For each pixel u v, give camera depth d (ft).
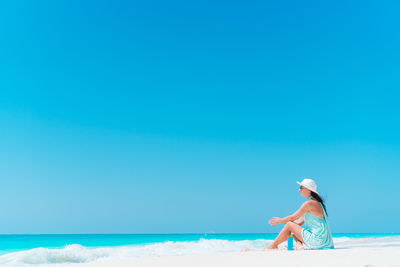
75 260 27.22
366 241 32.40
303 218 20.53
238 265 12.71
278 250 17.97
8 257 25.25
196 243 40.68
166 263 13.84
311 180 18.90
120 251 32.24
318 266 11.81
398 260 12.42
